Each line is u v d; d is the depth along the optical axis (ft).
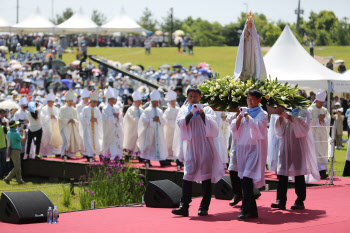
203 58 272.72
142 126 71.92
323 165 61.26
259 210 40.68
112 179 59.52
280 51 100.68
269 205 43.11
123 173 60.75
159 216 38.83
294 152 41.11
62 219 37.91
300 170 40.88
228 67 246.06
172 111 74.79
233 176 42.98
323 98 62.28
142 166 68.74
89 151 77.15
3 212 36.94
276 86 41.70
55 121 81.76
